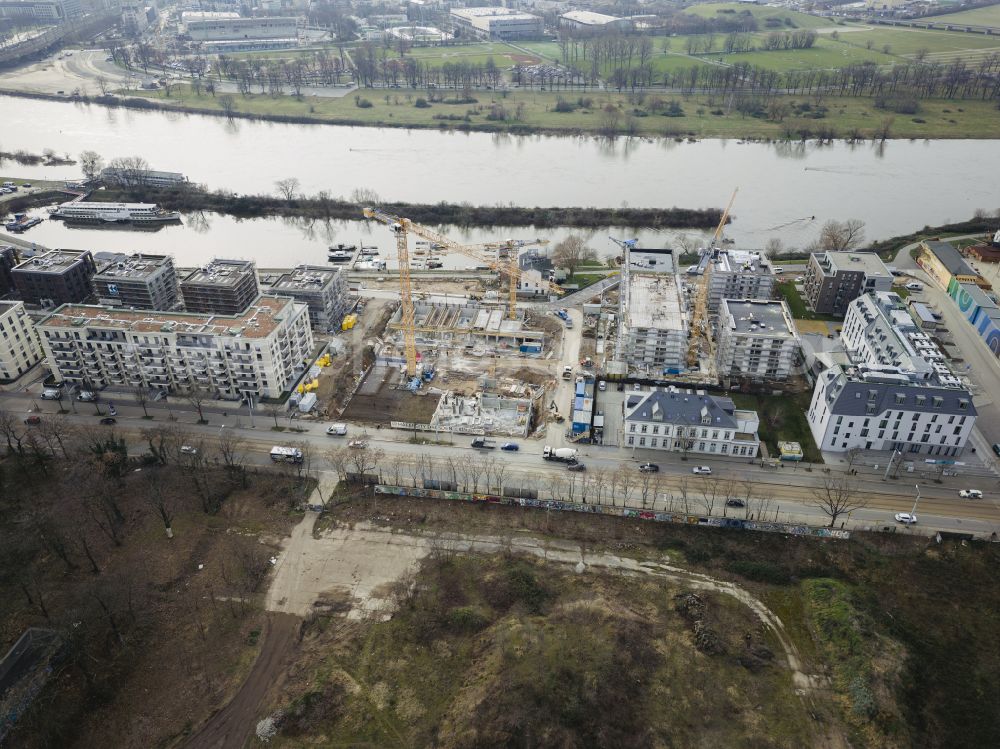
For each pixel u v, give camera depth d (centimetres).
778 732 18775
